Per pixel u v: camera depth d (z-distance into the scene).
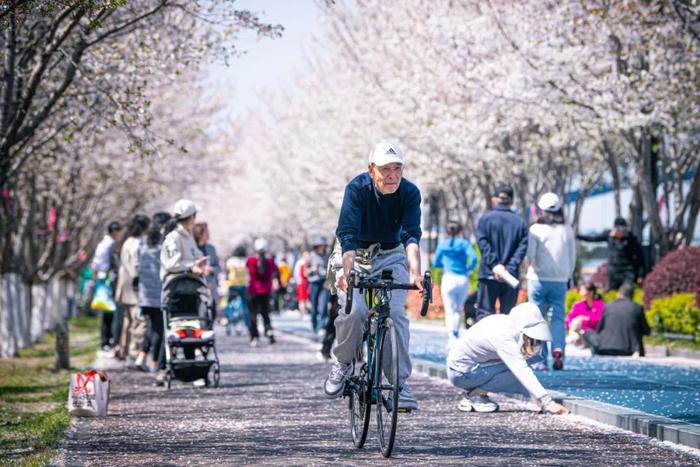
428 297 8.82
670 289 23.58
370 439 10.04
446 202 45.56
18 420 12.14
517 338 11.04
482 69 26.09
